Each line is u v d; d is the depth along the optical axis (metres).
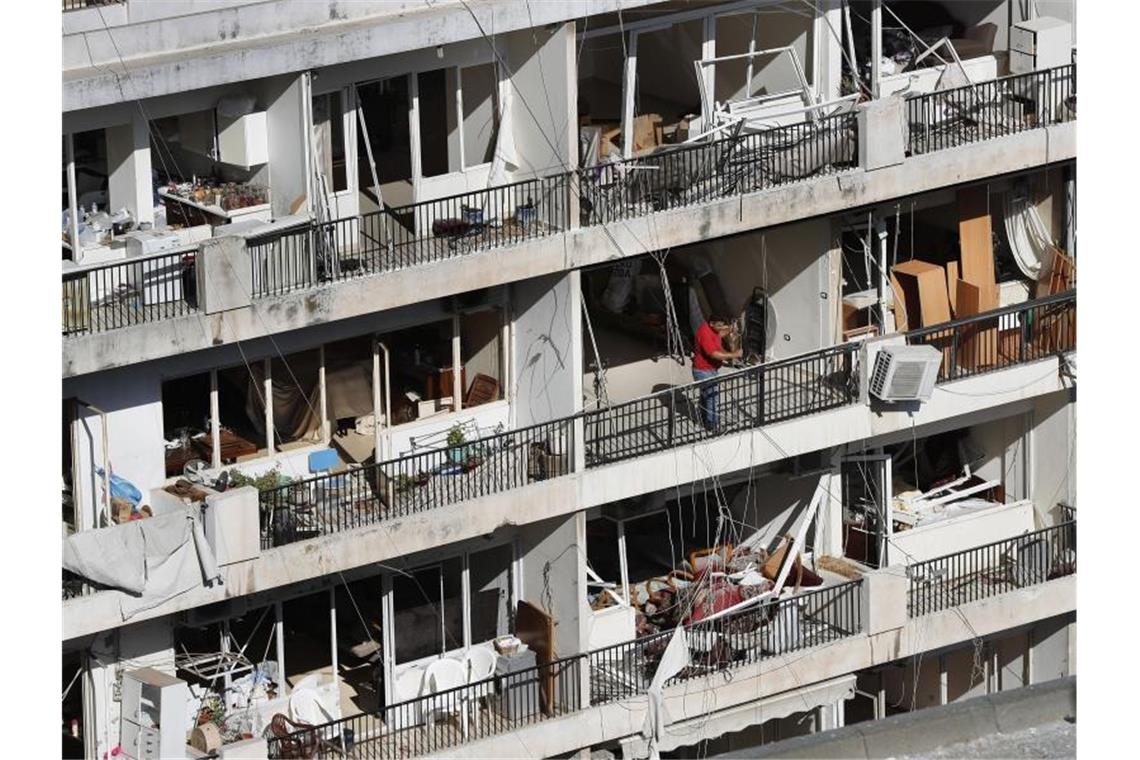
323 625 85.56
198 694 83.00
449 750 84.38
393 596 85.25
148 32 77.31
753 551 90.94
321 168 82.38
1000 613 92.25
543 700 86.25
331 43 79.31
